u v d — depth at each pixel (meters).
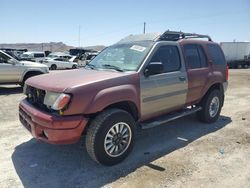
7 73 10.29
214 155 4.48
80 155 4.41
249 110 7.80
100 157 3.89
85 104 3.70
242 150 4.71
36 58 30.88
